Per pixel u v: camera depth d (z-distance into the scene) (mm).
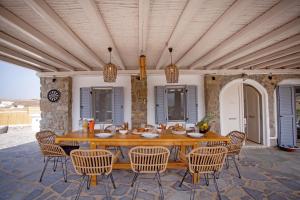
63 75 5680
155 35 3186
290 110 5637
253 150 5227
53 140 3592
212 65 5012
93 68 5695
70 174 3404
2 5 2174
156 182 3051
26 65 4957
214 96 5684
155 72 5512
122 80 5895
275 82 5734
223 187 2863
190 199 2459
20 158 4461
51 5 2211
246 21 2664
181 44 3611
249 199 2504
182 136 2988
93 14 2242
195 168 2348
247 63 5047
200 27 2875
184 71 5492
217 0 2156
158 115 5598
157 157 2352
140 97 5676
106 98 5828
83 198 2529
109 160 2346
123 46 3777
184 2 2211
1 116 9969
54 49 3406
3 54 3873
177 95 5723
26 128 10523
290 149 5078
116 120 5656
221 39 3324
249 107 6621
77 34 3066
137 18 2590
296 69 5547
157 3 2221
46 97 5762
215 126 5617
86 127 3459
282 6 2092
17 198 2541
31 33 2705
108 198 2529
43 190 2770
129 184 2979
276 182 3041
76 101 5938
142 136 2969
